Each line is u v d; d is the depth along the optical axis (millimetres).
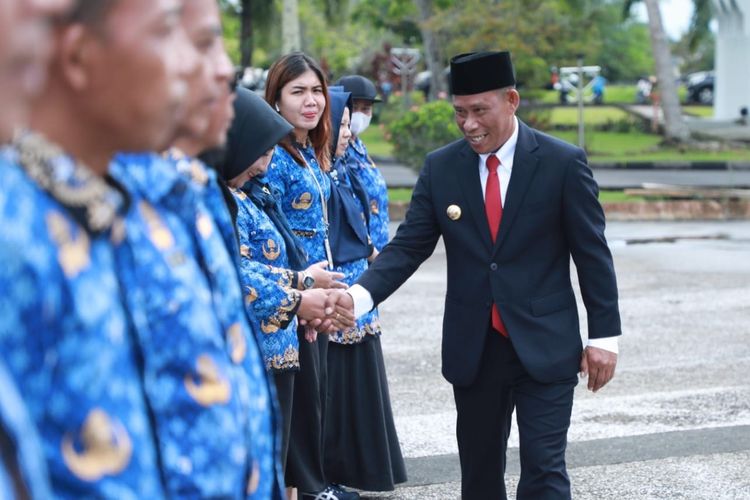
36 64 1741
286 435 5094
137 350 2148
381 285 5059
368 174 6809
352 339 6086
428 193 5121
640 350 9742
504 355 4938
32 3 1707
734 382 8672
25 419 1597
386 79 39562
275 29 41031
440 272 13969
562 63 33781
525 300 4879
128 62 1993
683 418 7684
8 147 1896
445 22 32625
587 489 6309
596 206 4898
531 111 34719
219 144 2719
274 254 4836
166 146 2268
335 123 6367
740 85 38219
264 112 4602
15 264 1828
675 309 11508
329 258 5930
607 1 49688
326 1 41906
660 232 18391
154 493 2068
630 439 7219
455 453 7000
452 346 5027
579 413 7836
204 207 2639
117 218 2107
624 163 29172
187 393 2309
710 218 20750
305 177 5703
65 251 1922
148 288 2299
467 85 4797
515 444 7129
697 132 34156
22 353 1843
